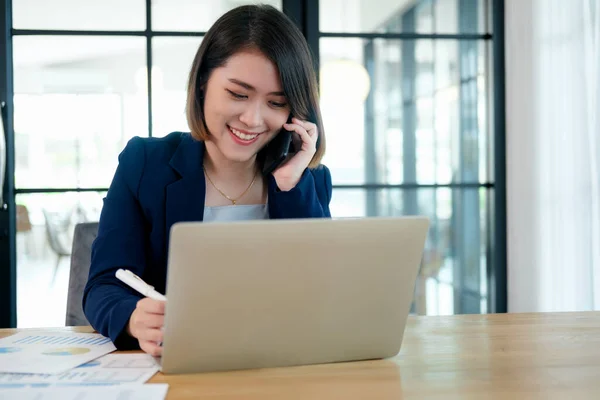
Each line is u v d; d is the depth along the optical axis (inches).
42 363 44.1
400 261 43.7
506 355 47.2
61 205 118.3
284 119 60.9
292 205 65.7
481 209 131.5
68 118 117.8
